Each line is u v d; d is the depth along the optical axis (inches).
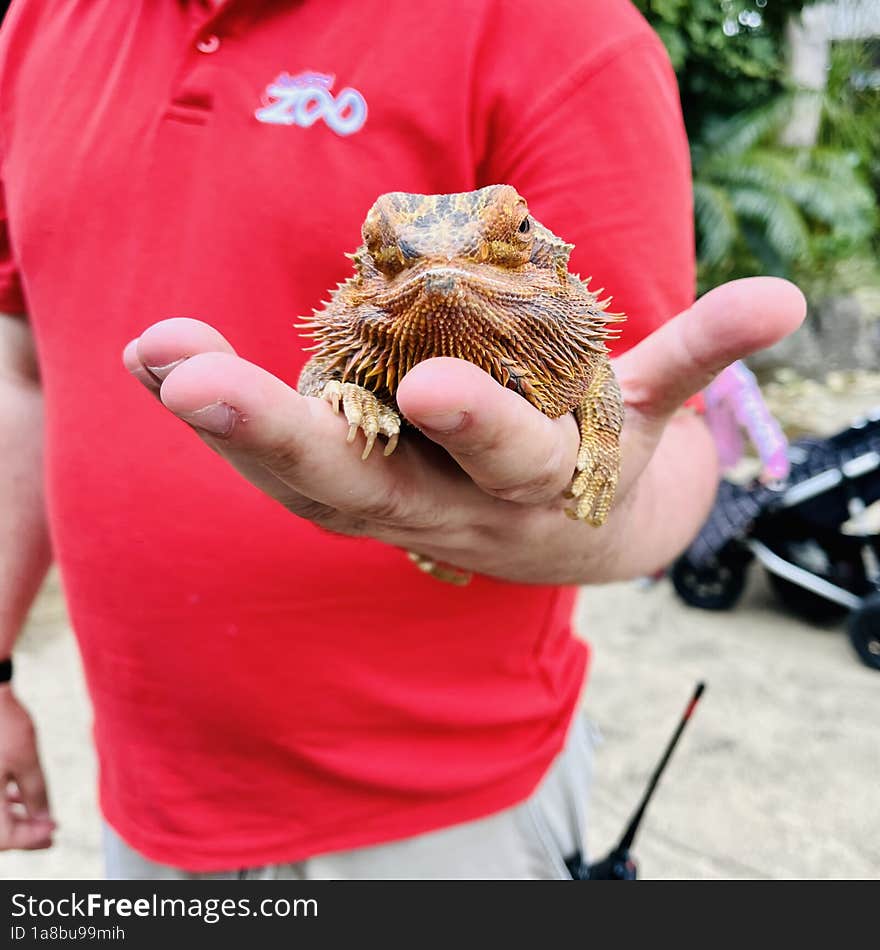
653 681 54.2
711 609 63.7
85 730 52.7
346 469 13.2
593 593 68.0
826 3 117.6
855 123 131.0
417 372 11.9
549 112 19.7
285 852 22.6
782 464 53.3
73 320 22.7
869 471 55.6
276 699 21.7
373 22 20.3
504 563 17.9
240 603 21.3
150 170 21.6
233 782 22.6
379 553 21.2
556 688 24.8
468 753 23.0
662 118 20.6
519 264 16.1
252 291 21.0
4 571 26.9
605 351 17.5
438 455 15.1
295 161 20.5
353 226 20.6
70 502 22.9
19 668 60.3
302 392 16.7
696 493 23.6
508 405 12.3
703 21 105.0
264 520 21.0
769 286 14.3
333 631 21.5
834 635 59.9
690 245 22.1
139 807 23.8
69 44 23.9
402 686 22.1
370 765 22.1
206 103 21.1
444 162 20.1
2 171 26.0
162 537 21.5
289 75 20.7
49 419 23.8
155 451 21.6
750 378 55.3
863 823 40.4
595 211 19.5
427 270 14.4
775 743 47.0
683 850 39.5
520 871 24.6
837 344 123.3
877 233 139.3
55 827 28.8
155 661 22.2
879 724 48.3
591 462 15.8
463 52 19.9
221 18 21.0
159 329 12.5
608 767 45.9
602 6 20.4
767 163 114.0
